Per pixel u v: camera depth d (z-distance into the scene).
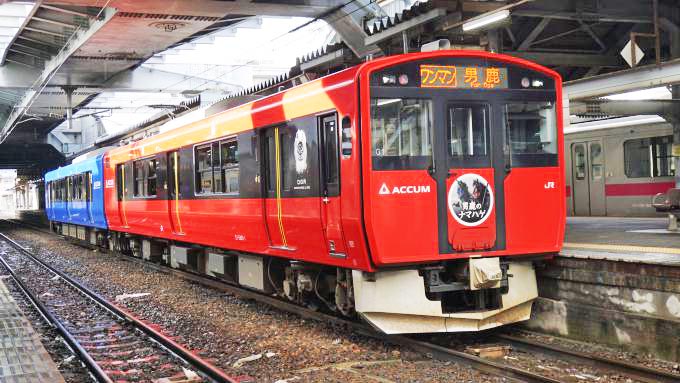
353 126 7.26
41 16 23.33
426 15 11.34
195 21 22.34
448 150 7.48
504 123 7.75
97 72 31.02
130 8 19.86
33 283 15.02
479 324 7.69
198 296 12.15
